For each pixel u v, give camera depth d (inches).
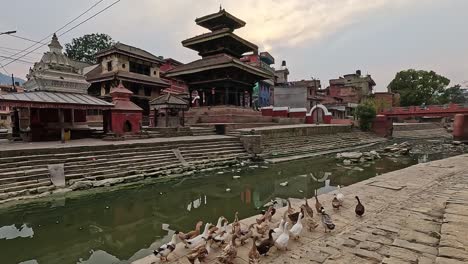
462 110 1779.0
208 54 1593.3
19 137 940.0
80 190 555.8
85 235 398.9
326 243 287.6
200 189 628.7
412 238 275.6
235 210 498.0
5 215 452.4
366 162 972.6
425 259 225.5
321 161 987.9
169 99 1136.2
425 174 623.8
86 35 2253.9
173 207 515.8
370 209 390.9
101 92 1556.3
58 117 946.7
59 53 934.4
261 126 1476.4
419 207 383.6
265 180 717.9
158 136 1014.4
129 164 685.3
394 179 578.9
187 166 764.0
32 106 716.0
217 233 297.4
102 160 662.5
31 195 508.1
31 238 387.5
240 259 267.0
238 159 922.1
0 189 496.1
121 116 905.5
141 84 1560.0
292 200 549.6
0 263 323.3
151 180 656.4
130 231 413.4
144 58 1589.6
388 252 246.2
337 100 2903.5
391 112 2069.4
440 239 246.2
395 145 1352.1
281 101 2407.7
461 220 288.8
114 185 601.3
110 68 1517.0
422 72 2891.2
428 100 2851.9
